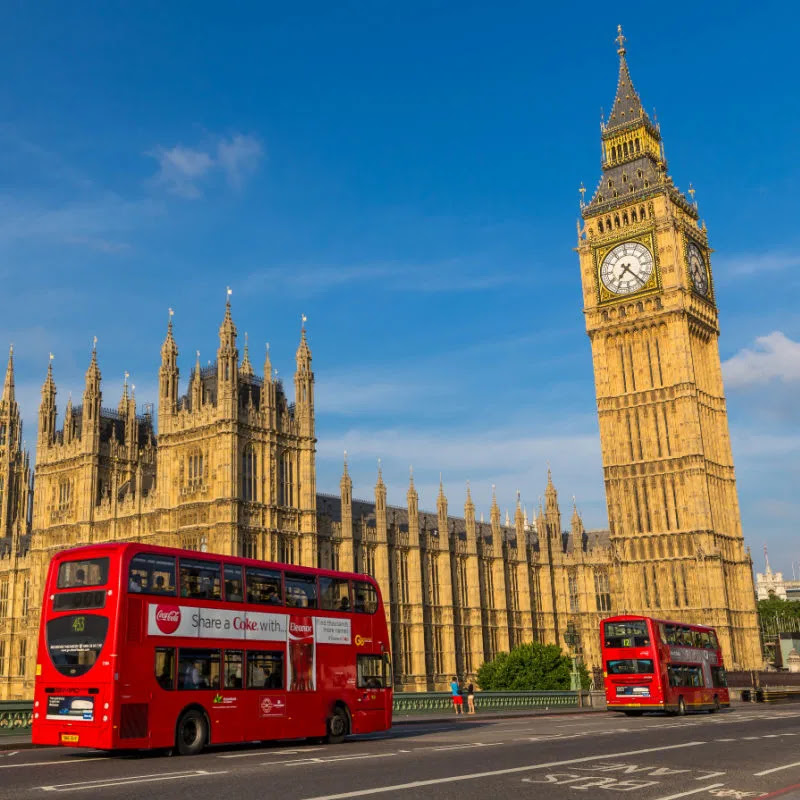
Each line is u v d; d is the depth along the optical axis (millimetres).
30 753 34688
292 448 89562
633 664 60281
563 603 126375
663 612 112438
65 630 31984
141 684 31328
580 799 21156
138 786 23172
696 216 128250
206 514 82562
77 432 102562
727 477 119688
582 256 126062
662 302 118188
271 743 39531
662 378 117438
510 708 68688
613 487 118375
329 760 29891
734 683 101750
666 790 22672
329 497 103875
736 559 117188
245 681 35125
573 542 127562
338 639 39906
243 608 35781
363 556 99000
